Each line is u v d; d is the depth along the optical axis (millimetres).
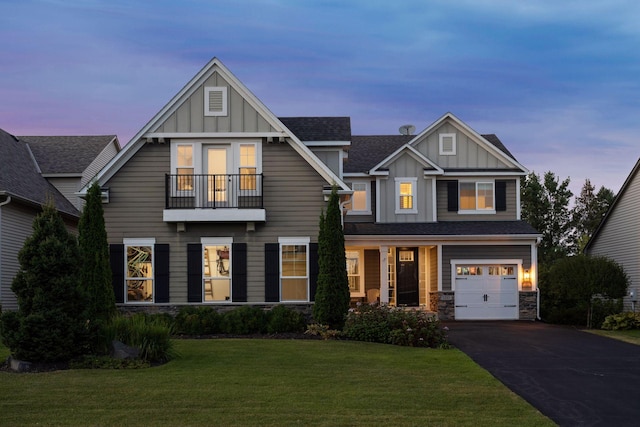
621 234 28609
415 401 10133
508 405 10047
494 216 27125
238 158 20047
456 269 25484
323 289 18531
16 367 12211
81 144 29797
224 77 20031
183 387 10797
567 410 10141
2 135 25641
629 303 27406
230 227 19984
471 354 15805
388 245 25266
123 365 12516
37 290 12570
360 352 15086
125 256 19844
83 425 8539
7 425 8508
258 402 9852
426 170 26719
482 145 27438
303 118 23422
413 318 17578
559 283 23375
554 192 44000
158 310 19703
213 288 19906
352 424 8742
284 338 17531
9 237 20609
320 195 19953
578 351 16469
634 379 12680
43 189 24562
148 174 20016
